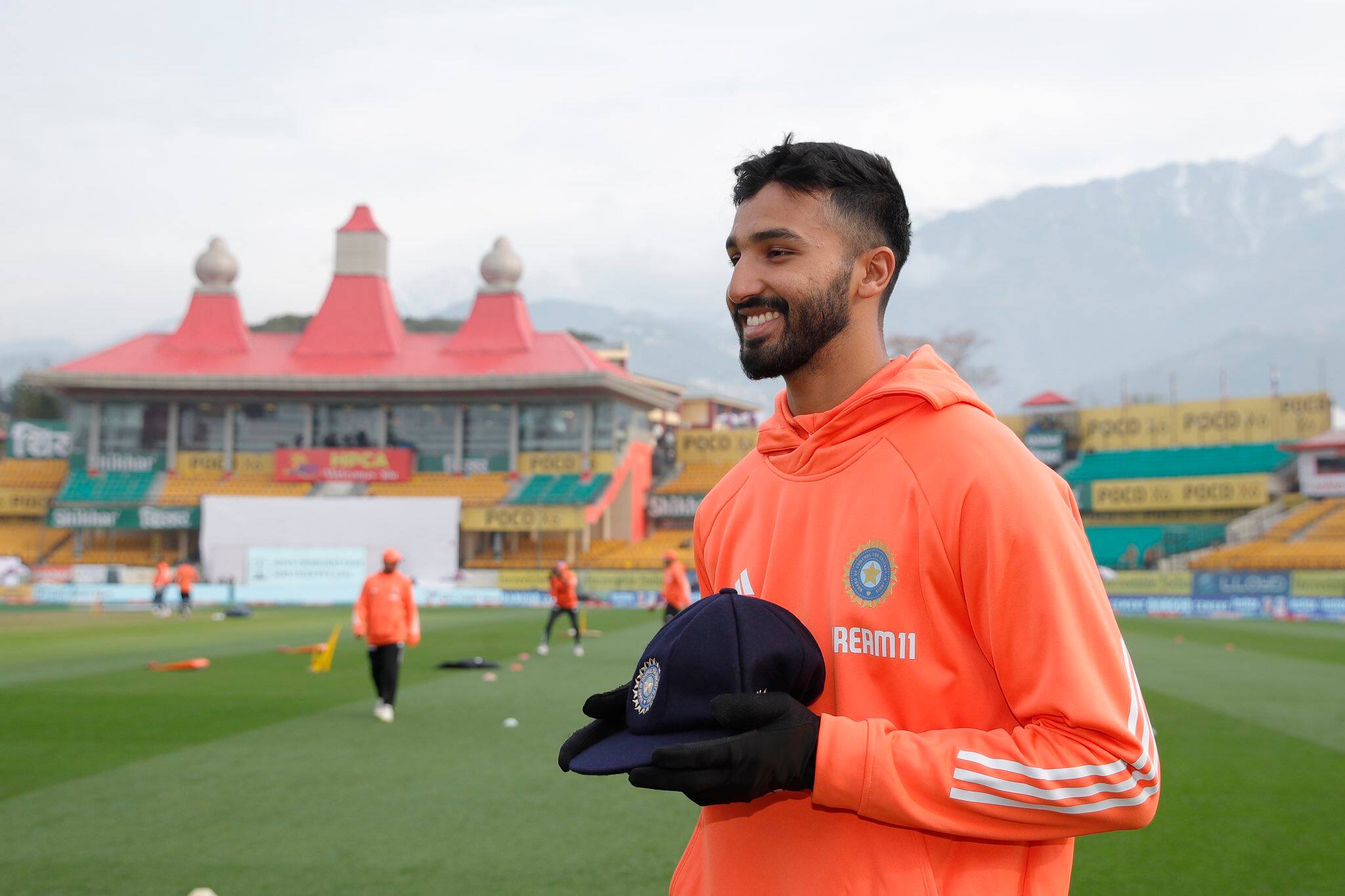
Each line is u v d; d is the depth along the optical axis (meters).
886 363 1.75
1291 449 47.75
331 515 48.88
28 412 85.00
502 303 58.09
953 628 1.51
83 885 5.61
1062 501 1.54
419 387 52.44
